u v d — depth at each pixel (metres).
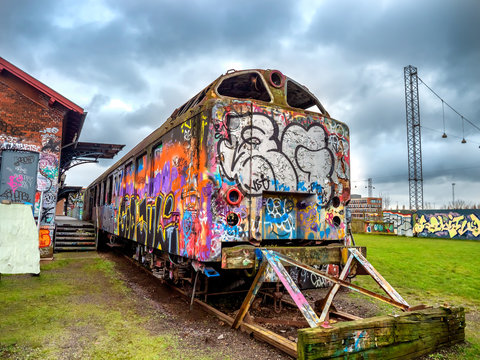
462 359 3.30
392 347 3.12
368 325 2.99
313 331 2.72
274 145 4.58
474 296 6.11
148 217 6.41
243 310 3.91
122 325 4.17
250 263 3.89
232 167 4.25
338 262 4.33
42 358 3.21
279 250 3.91
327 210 4.89
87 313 4.61
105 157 14.62
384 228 25.12
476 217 19.25
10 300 5.11
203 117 4.34
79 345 3.53
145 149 6.95
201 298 5.26
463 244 15.98
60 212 35.19
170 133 5.47
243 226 4.23
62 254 10.82
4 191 8.52
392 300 3.58
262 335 3.57
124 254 10.48
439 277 7.68
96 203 13.89
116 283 6.59
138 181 7.42
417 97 39.06
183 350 3.43
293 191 4.64
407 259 10.27
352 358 2.87
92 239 12.63
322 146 5.01
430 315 3.48
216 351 3.40
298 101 5.90
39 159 8.89
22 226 6.87
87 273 7.55
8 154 8.62
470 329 4.33
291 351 3.16
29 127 8.84
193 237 4.30
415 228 22.75
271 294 4.96
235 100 4.39
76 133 11.27
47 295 5.48
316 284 4.71
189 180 4.57
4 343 3.51
